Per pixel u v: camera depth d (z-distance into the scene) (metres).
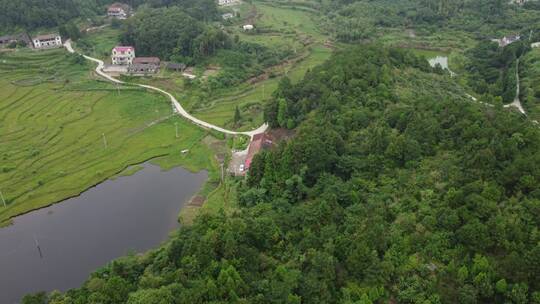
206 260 78.62
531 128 94.00
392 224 82.56
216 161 146.88
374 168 101.75
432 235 77.19
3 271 104.00
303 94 154.75
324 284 71.50
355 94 138.88
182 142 160.38
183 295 69.94
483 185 80.94
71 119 173.38
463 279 68.75
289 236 86.19
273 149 125.56
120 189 134.75
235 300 69.56
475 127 97.06
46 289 98.81
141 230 116.69
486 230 71.75
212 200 125.06
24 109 179.12
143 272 85.94
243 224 86.38
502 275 67.31
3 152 148.75
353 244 76.81
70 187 133.62
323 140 112.62
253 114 177.38
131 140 161.38
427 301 67.88
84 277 101.88
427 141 101.44
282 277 74.06
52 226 118.50
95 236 114.56
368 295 70.38
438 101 122.06
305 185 107.75
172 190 134.12
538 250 65.12
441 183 88.44
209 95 193.62
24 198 127.69
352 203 92.81
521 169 79.75
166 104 188.12
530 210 74.31
